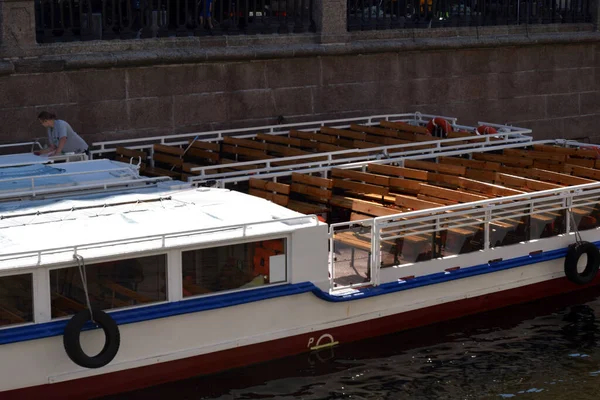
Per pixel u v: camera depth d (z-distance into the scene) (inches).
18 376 375.2
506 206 484.4
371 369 438.3
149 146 618.2
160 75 654.5
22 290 372.2
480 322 494.3
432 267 475.5
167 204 446.9
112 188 472.7
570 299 529.3
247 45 684.7
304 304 437.1
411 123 742.5
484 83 806.5
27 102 608.1
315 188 515.8
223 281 412.8
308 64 716.0
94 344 387.5
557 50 841.5
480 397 410.0
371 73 746.8
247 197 463.5
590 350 462.3
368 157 580.4
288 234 424.2
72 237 396.5
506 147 620.7
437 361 447.8
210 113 680.4
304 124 688.4
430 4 781.3
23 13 595.8
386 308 465.7
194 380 417.7
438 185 546.6
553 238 515.8
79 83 624.7
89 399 394.3
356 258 453.7
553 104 850.1
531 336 478.3
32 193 445.7
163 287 400.2
